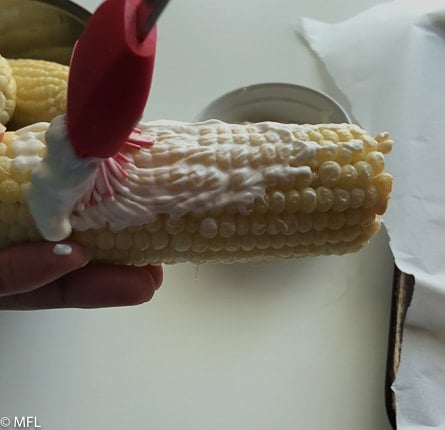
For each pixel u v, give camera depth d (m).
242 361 0.29
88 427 0.27
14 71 0.32
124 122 0.16
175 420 0.27
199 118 0.32
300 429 0.28
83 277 0.23
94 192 0.20
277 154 0.21
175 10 0.38
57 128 0.17
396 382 0.28
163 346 0.29
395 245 0.31
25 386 0.28
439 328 0.29
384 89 0.36
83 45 0.15
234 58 0.37
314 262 0.31
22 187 0.20
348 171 0.22
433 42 0.37
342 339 0.29
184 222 0.21
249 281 0.30
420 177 0.33
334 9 0.39
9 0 0.31
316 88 0.37
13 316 0.29
